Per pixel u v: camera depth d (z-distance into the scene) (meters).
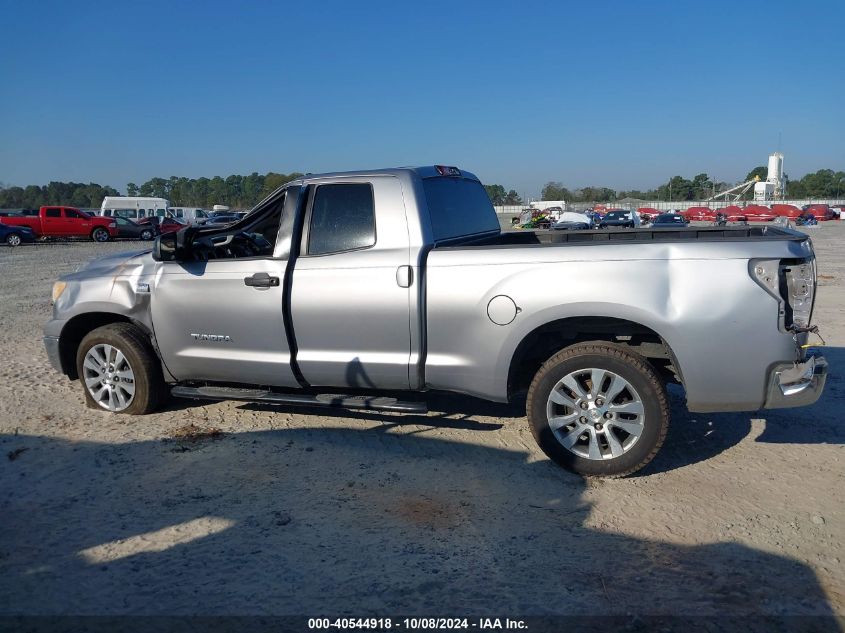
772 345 4.18
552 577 3.40
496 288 4.56
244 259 5.25
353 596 3.26
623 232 5.93
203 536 3.82
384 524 3.95
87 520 4.01
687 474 4.63
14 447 5.14
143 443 5.20
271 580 3.39
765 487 4.41
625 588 3.31
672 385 6.76
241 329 5.26
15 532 3.88
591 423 4.49
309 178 5.18
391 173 5.01
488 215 6.29
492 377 4.67
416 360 4.83
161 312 5.52
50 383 6.91
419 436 5.34
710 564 3.51
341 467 4.76
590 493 4.34
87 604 3.21
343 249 5.03
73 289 5.90
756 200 102.38
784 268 4.20
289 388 5.66
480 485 4.46
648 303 4.28
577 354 4.46
